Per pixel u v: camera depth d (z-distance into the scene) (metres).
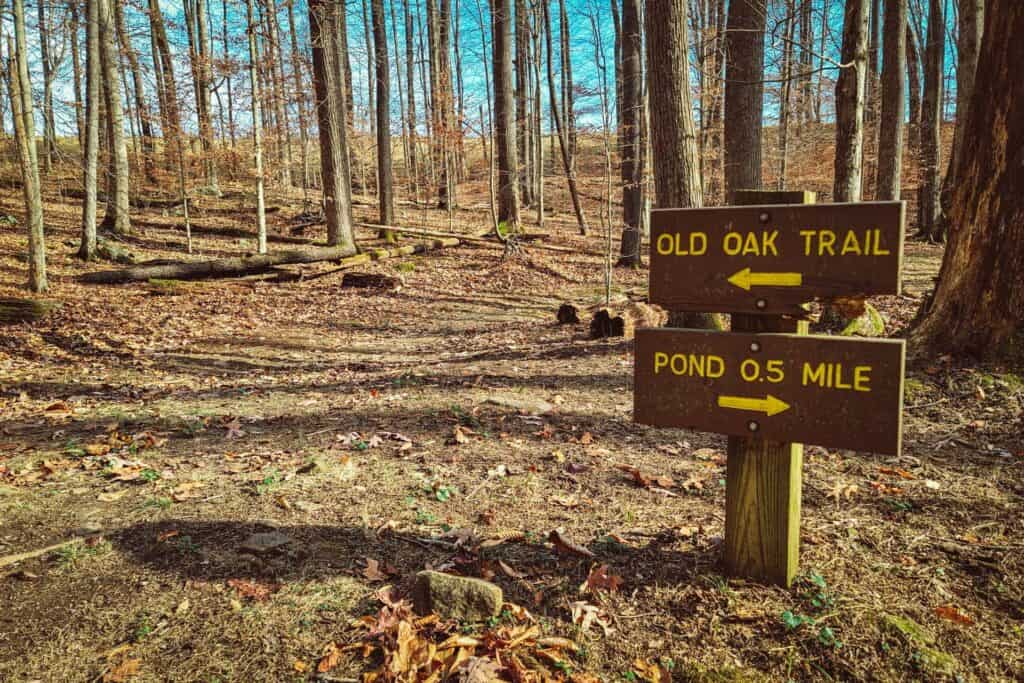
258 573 2.89
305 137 22.77
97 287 12.10
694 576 2.77
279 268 14.66
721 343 2.49
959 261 5.20
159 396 6.43
